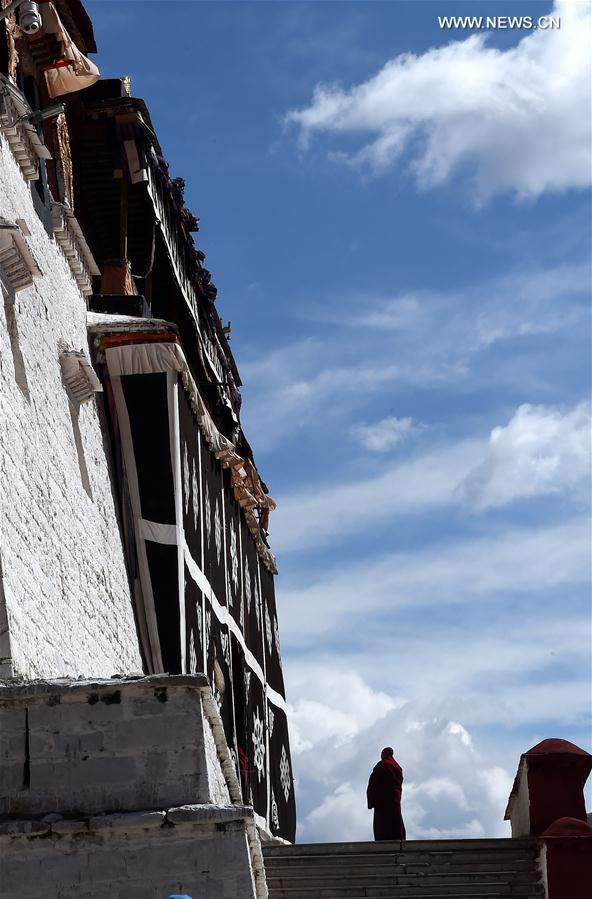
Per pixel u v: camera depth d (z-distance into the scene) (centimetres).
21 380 1644
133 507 2145
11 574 1412
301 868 1711
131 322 2194
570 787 1727
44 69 1983
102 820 1183
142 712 1222
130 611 2077
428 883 1686
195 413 2391
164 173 2503
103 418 2161
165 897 1174
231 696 2612
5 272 1609
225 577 2656
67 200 2139
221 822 1188
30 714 1223
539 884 1659
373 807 2141
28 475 1592
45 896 1173
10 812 1199
